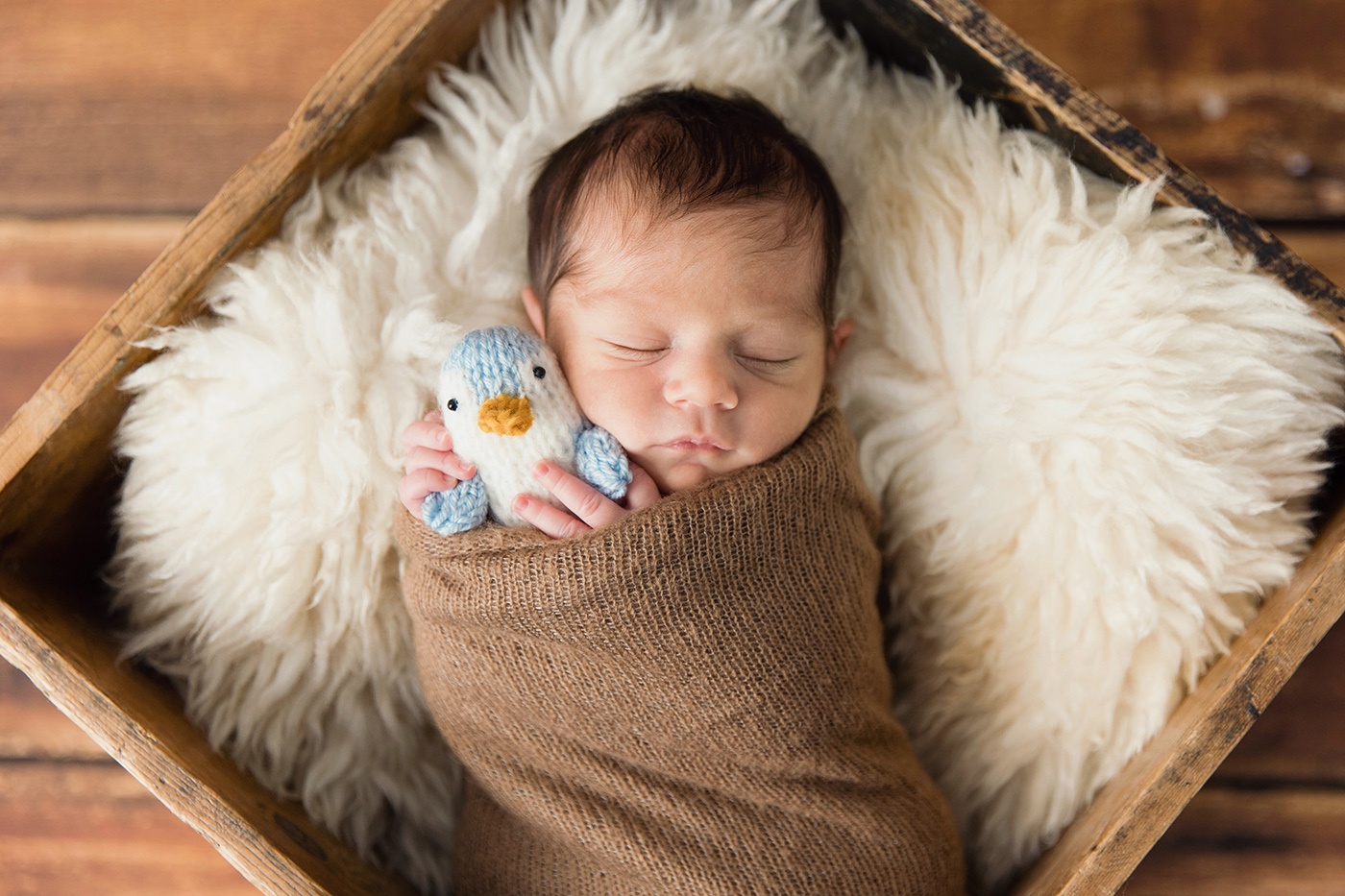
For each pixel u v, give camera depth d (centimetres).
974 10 89
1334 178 120
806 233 90
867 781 88
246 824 83
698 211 86
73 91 122
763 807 85
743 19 102
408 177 97
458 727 89
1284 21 122
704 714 83
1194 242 92
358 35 122
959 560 100
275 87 122
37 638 83
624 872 85
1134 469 92
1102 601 94
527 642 83
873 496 97
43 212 121
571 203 89
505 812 91
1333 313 89
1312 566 89
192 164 122
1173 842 115
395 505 92
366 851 103
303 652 96
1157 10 122
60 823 117
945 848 91
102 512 98
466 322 96
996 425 95
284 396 89
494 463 82
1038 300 94
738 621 84
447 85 100
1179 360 91
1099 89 122
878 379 100
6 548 88
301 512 91
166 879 117
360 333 92
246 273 90
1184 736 86
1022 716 100
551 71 101
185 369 89
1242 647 90
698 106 91
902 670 108
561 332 90
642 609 81
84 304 121
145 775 83
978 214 96
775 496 85
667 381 86
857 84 104
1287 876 114
